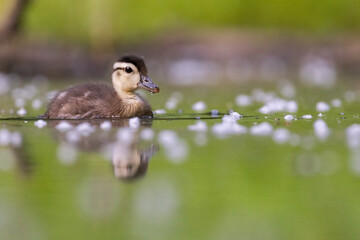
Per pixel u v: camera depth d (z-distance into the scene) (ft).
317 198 26.00
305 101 62.80
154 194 26.66
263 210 24.62
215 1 122.42
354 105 58.54
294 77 94.99
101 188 27.63
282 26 121.08
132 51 109.70
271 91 74.33
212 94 71.41
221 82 88.02
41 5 109.09
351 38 113.60
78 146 36.58
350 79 90.53
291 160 32.35
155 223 23.36
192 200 25.85
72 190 27.22
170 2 122.11
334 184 27.86
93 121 47.70
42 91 75.46
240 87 80.23
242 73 102.47
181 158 33.19
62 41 105.40
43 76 96.63
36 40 103.81
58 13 108.68
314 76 96.22
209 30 119.24
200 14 122.62
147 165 31.68
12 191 27.20
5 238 22.11
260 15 122.11
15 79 92.58
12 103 62.69
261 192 26.99
